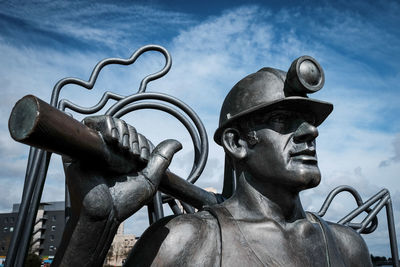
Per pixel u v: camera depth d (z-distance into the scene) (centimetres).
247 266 195
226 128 233
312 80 215
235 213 220
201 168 370
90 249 157
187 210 361
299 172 207
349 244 249
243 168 230
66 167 173
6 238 4869
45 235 5234
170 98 387
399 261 463
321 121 236
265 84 224
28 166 320
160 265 194
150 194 178
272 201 221
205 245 202
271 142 215
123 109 369
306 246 217
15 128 131
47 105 133
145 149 179
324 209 447
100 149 157
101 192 160
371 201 468
